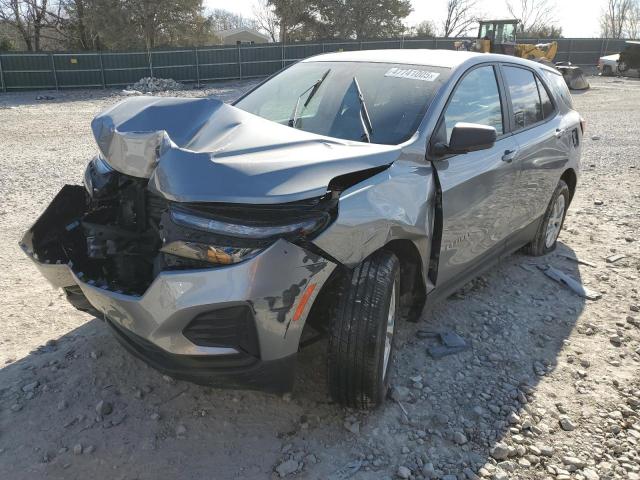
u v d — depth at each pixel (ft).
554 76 17.84
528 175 14.52
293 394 10.16
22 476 8.22
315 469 8.53
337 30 153.07
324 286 8.73
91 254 9.36
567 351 12.28
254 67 102.73
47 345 11.53
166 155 8.25
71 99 74.49
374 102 11.60
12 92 85.76
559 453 9.22
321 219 8.18
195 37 141.18
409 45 115.55
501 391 10.71
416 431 9.46
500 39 90.99
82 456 8.64
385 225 9.17
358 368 8.91
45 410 9.61
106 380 10.43
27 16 137.39
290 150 8.89
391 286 9.18
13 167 29.19
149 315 8.11
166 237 8.08
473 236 12.37
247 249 7.76
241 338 8.02
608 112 56.70
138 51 92.12
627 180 27.89
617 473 8.86
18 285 14.30
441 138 11.04
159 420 9.48
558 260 17.38
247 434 9.21
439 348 11.90
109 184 10.09
